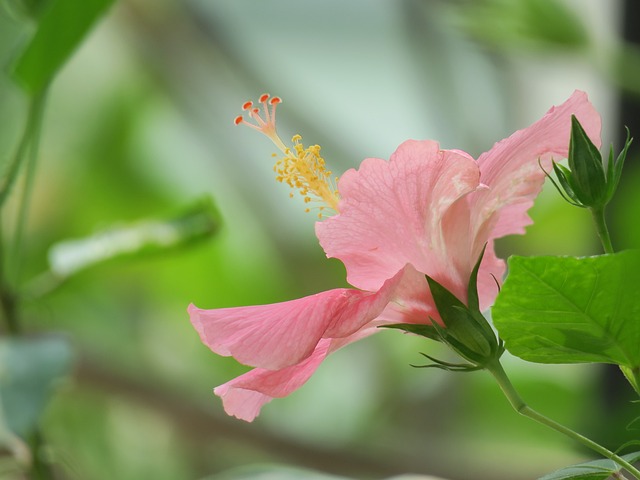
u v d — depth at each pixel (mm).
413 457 1423
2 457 1170
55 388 1126
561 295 913
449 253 947
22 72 1126
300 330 920
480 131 1811
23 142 1144
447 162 930
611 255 903
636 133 1252
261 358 916
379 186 937
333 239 945
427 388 1719
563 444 1425
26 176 1164
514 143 947
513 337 928
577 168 932
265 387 932
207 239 1211
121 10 1827
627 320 919
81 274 1212
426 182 936
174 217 1216
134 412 1676
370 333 956
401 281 948
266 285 1833
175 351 1816
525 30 1231
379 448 1437
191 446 1726
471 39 1271
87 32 1121
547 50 1235
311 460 1451
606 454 921
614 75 1230
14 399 1114
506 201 955
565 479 925
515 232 979
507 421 1519
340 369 1813
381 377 1753
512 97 1789
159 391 1523
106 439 1673
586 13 1360
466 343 942
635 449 1131
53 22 1108
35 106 1143
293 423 1592
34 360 1128
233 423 1492
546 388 1477
